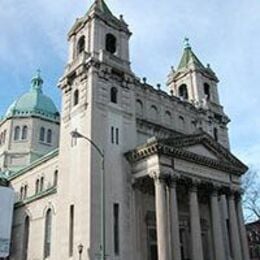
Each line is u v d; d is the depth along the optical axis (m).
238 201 54.84
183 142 50.03
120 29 59.28
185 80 69.62
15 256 58.56
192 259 46.72
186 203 54.53
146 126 54.84
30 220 58.50
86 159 47.25
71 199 47.91
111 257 43.66
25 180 69.31
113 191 47.06
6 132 80.88
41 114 82.75
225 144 65.19
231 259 52.69
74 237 45.16
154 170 46.19
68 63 57.78
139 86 56.84
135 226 47.38
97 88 51.22
